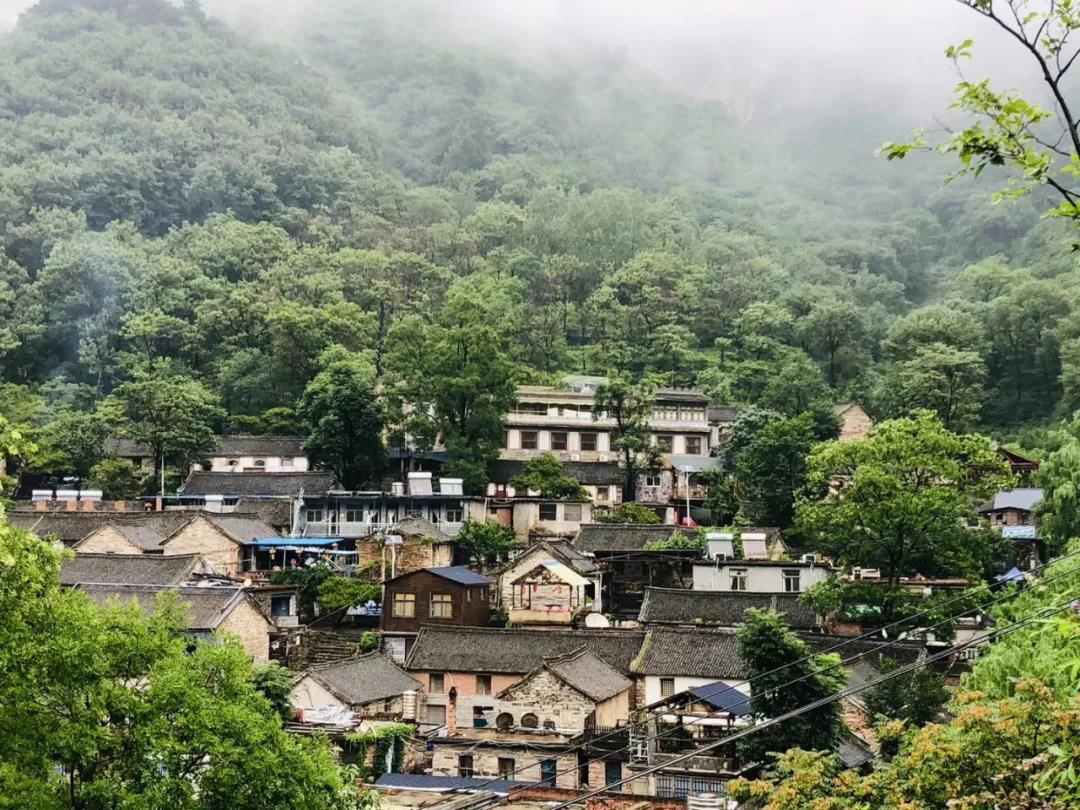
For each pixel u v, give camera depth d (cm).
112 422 8888
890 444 5534
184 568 5756
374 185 16775
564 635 5225
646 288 12650
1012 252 14900
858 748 3872
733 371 11144
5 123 16212
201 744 2459
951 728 1958
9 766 2244
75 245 11775
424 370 8675
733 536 6719
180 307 11275
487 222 15012
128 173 15012
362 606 6316
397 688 4888
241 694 2689
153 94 18012
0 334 10681
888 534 5481
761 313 11938
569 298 13462
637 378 11338
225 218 14300
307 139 18212
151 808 2364
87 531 6750
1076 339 10112
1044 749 1794
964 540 5556
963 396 9694
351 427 8338
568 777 4275
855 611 5612
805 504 5981
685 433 9156
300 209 15550
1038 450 8775
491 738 4478
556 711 4500
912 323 11044
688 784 3762
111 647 2586
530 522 7894
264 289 11525
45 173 14462
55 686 2428
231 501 7888
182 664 2647
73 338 11044
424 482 7750
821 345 11812
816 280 14212
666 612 5691
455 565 7112
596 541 7069
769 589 6203
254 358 10256
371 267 12338
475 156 19575
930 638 5247
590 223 14800
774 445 7812
